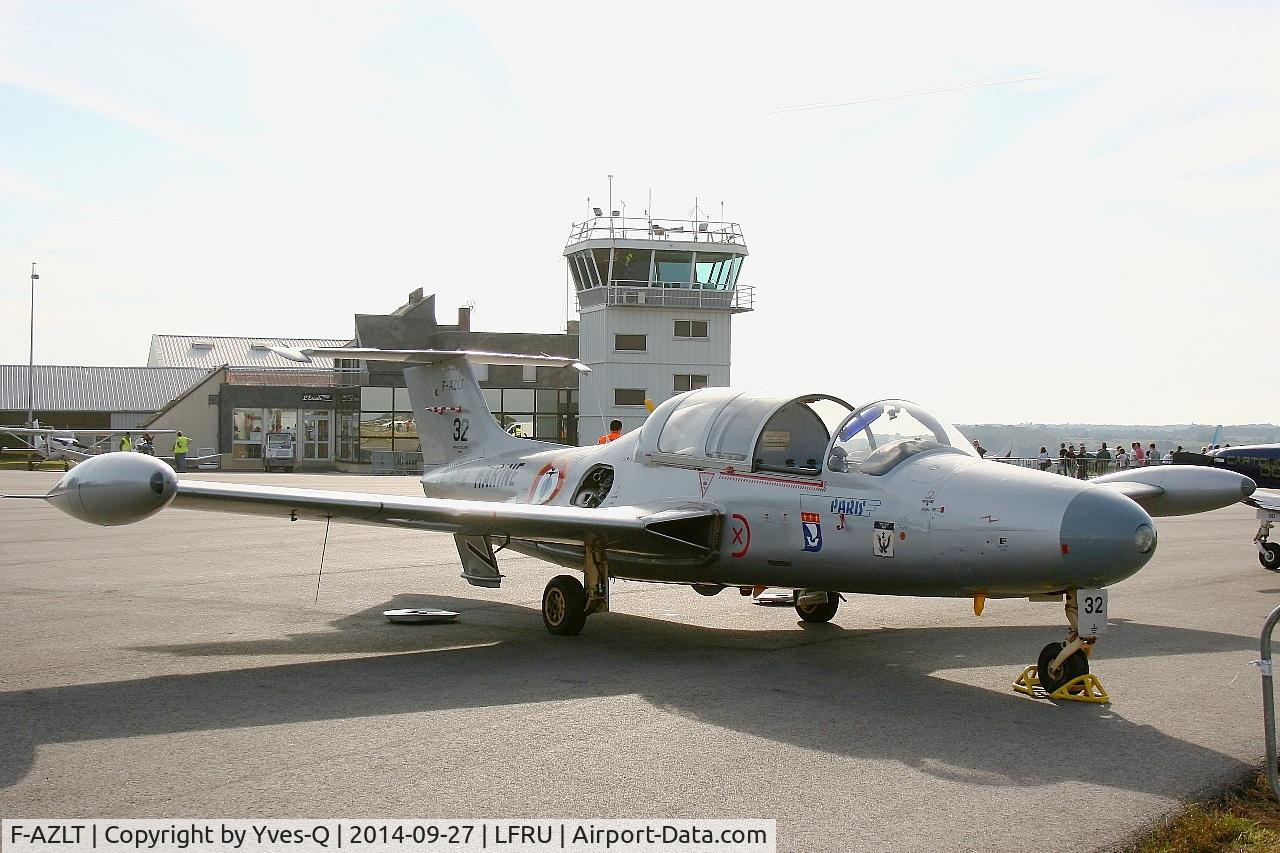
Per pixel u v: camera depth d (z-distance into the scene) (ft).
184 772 20.49
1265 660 20.56
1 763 20.99
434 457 52.70
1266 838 18.26
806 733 23.84
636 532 33.78
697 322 166.30
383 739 22.90
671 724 24.44
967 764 21.67
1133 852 17.28
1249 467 93.04
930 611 42.73
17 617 39.14
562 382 196.03
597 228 163.32
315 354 46.88
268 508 32.37
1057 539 26.71
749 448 34.58
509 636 36.47
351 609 42.11
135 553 59.47
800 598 39.47
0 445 229.66
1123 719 25.64
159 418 196.34
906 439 32.01
